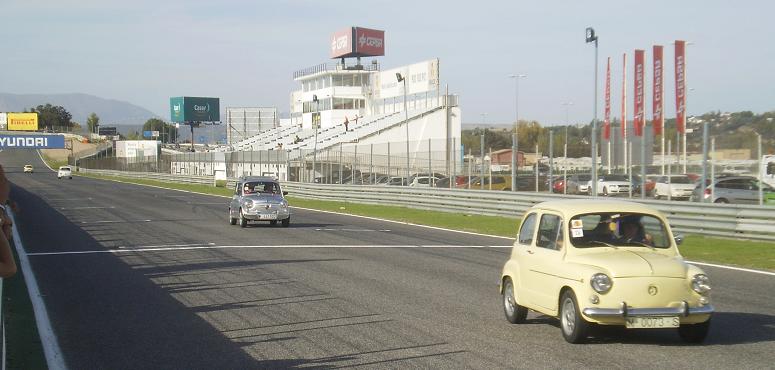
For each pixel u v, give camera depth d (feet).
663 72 117.70
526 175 125.39
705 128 69.00
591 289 26.37
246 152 213.66
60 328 31.42
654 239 28.81
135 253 59.57
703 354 25.96
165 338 29.35
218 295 39.50
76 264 52.90
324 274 47.34
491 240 71.36
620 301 26.11
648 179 107.76
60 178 304.50
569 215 29.12
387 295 39.29
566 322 27.89
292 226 88.79
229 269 49.83
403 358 25.73
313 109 284.61
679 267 26.86
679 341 28.17
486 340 28.58
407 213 110.52
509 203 94.32
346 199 138.92
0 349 18.78
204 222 94.79
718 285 42.86
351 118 268.41
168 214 110.93
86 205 134.82
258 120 396.16
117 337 29.60
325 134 246.68
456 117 224.33
